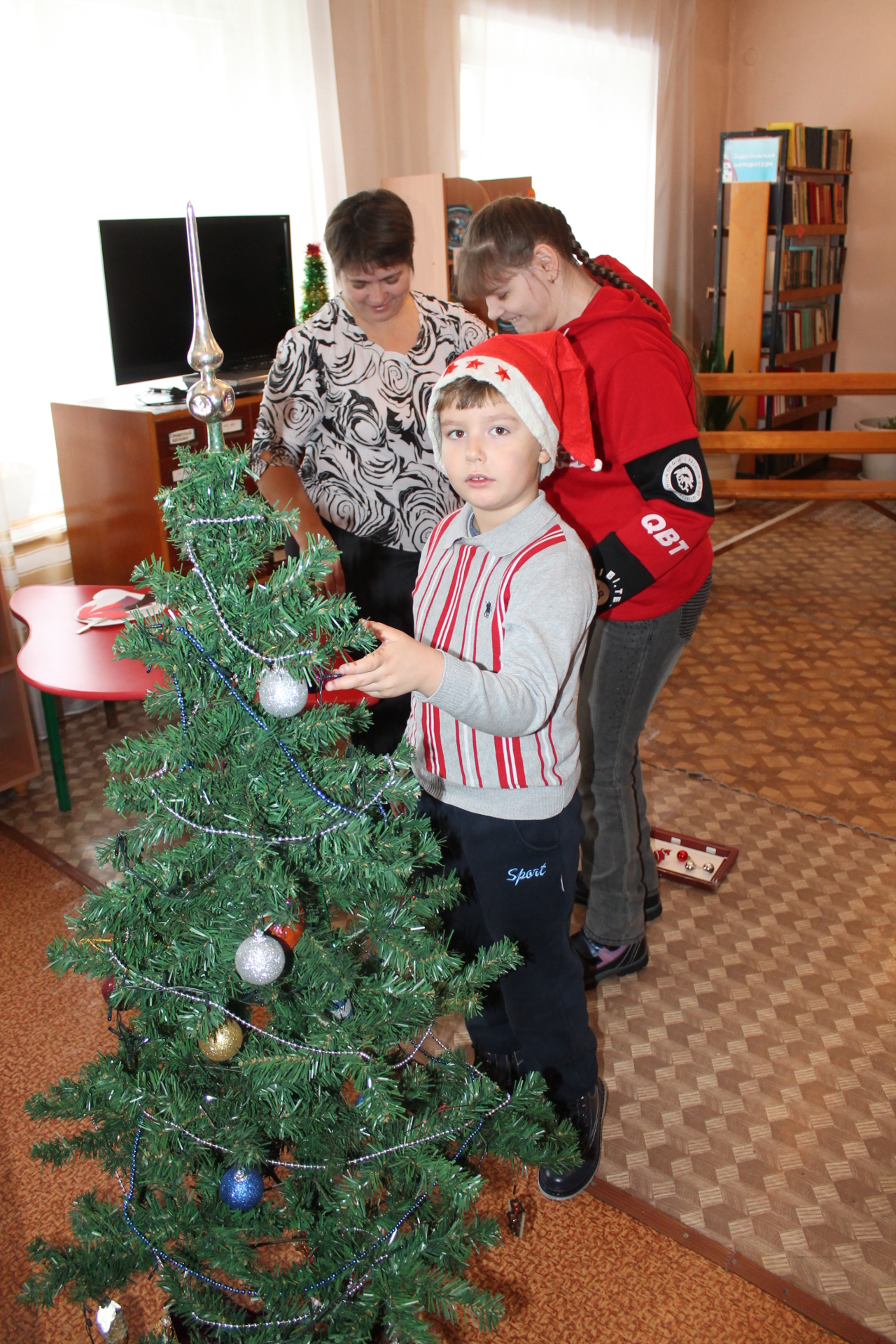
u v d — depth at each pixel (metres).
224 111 3.16
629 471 1.41
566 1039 1.35
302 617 0.91
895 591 3.98
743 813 2.48
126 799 0.95
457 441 1.07
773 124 5.18
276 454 2.01
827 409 5.91
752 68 5.73
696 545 1.46
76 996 1.89
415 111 3.82
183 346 2.99
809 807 2.49
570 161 4.77
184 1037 1.03
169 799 0.92
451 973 1.14
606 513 1.47
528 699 1.00
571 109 4.70
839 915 2.08
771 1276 1.34
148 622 0.98
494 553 1.12
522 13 4.31
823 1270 1.35
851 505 5.19
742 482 3.98
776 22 5.57
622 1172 1.51
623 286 1.50
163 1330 1.14
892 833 2.37
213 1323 1.03
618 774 1.73
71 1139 1.10
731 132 5.11
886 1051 1.72
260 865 0.91
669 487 1.40
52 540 3.03
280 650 0.90
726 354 5.40
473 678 0.96
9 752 2.63
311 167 3.43
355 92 3.52
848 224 5.71
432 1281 1.00
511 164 4.47
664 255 5.47
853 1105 1.62
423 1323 0.94
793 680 3.23
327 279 3.47
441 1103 1.19
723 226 5.23
